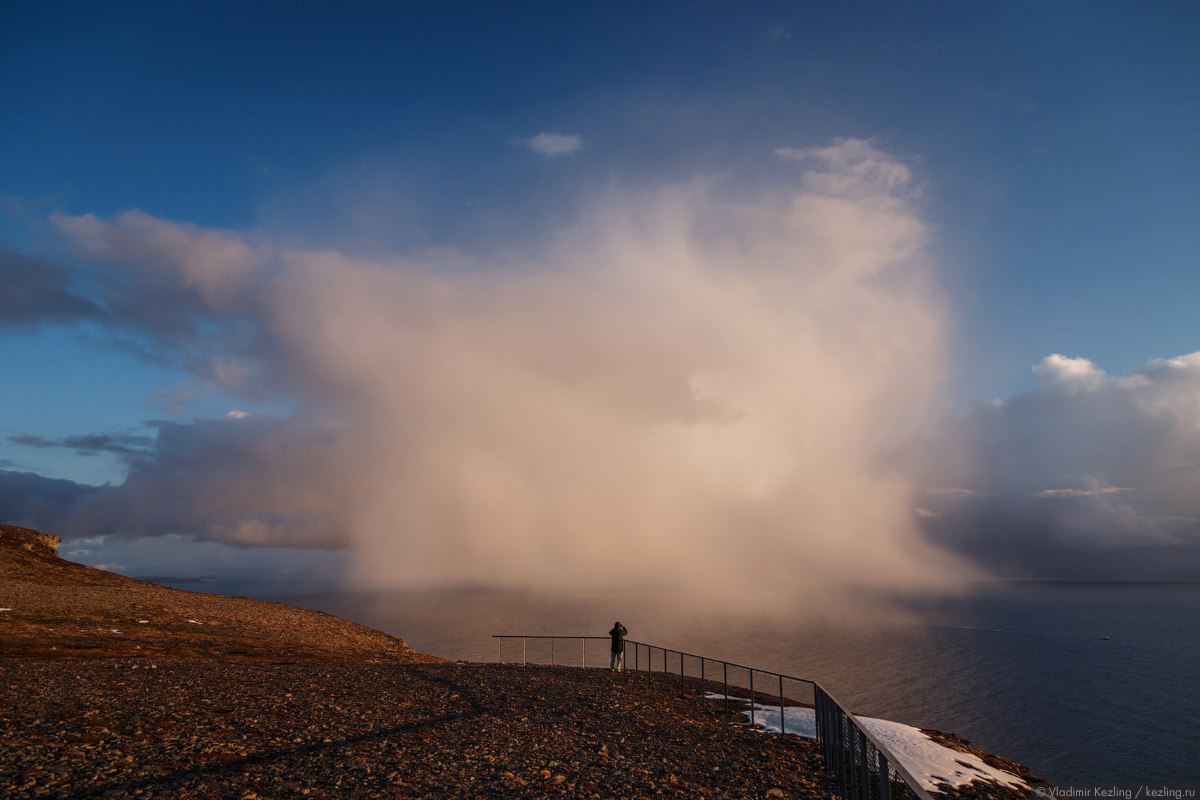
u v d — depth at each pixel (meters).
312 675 27.05
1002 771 31.64
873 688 118.56
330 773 12.64
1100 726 92.69
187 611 47.69
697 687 36.31
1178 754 77.94
